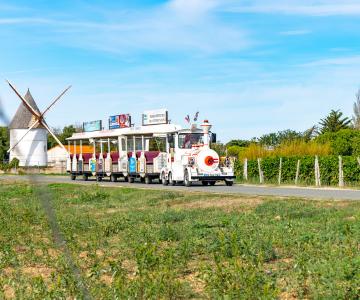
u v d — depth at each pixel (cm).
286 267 1078
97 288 878
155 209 2275
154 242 1432
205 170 3650
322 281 884
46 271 1173
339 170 3600
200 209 2173
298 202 2169
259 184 3941
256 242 1242
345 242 1218
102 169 4878
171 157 3856
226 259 1146
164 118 4119
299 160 3988
